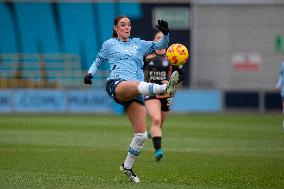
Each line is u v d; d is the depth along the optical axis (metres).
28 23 127.88
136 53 38.97
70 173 44.22
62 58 127.62
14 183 37.88
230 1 127.75
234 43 128.50
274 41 129.00
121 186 36.75
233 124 91.56
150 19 125.56
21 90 116.00
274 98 121.00
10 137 70.31
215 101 119.12
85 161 51.28
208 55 128.12
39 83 126.75
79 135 73.50
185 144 66.00
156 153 52.16
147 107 53.25
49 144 63.81
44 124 88.00
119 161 51.53
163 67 55.34
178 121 96.44
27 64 127.62
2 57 127.56
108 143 65.56
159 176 43.00
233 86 128.62
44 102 116.19
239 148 62.56
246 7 128.38
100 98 116.12
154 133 52.28
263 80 129.25
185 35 125.44
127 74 38.47
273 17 128.75
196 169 47.28
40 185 37.00
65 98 116.31
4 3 127.75
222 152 59.00
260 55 128.88
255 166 49.16
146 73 55.78
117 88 37.12
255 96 120.75
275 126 88.69
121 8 126.56
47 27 128.00
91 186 36.59
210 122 94.94
